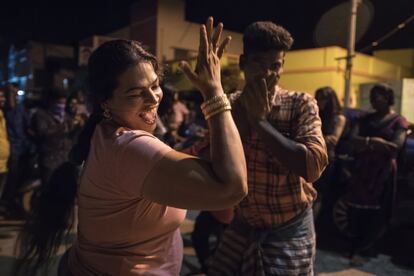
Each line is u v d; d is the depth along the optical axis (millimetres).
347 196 4047
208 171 1024
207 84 1097
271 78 1560
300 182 1681
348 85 7852
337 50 11648
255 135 1668
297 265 1678
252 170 1691
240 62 1690
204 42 1121
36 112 4809
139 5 17625
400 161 3982
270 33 1574
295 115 1647
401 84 9305
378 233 3877
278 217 1683
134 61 1095
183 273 3467
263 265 1704
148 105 1131
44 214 1317
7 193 5148
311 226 1750
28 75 17922
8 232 4367
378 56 16469
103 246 1182
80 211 1214
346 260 3814
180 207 1030
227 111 1090
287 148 1474
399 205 4188
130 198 1093
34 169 4961
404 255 3947
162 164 1018
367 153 3887
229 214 2043
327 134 3926
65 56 17812
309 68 12234
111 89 1114
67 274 1293
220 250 1888
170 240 1247
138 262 1168
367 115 4059
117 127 1147
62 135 4680
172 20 16828
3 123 4480
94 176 1138
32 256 1337
